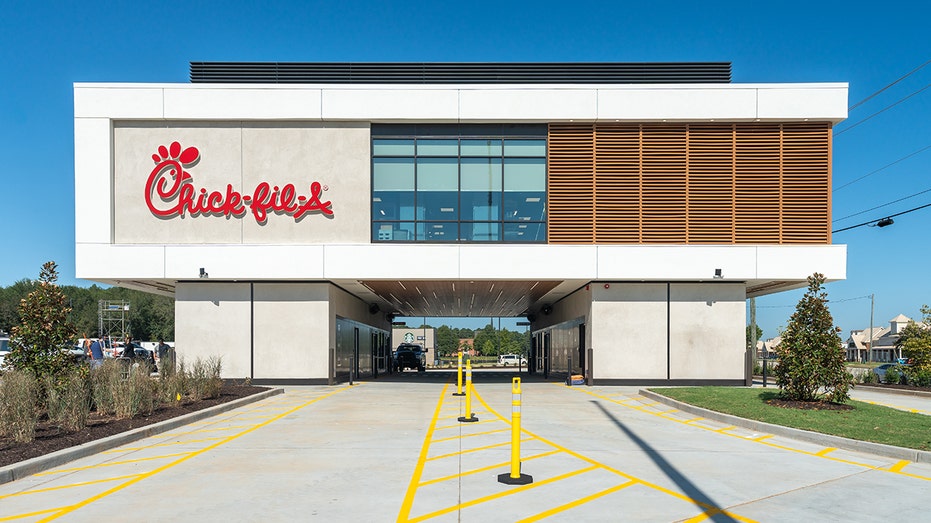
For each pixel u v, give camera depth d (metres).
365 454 9.88
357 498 7.35
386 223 21.48
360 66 22.47
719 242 21.16
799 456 9.92
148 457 9.76
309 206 21.27
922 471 8.91
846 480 8.34
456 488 7.79
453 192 21.52
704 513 6.82
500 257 21.00
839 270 20.92
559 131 21.44
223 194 21.33
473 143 21.59
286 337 22.00
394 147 21.58
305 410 15.42
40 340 13.30
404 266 20.98
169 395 15.30
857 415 13.19
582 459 9.55
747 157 21.25
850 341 115.69
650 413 15.01
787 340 15.23
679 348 22.02
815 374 14.73
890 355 97.62
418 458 9.57
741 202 21.20
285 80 22.45
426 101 21.22
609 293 22.16
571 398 18.38
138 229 21.25
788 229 21.20
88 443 10.15
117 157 21.33
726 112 21.02
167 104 21.11
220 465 9.13
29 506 7.07
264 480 8.22
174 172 21.33
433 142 21.59
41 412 12.74
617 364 22.08
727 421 13.36
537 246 20.94
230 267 21.02
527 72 22.61
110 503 7.17
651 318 22.08
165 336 91.75
